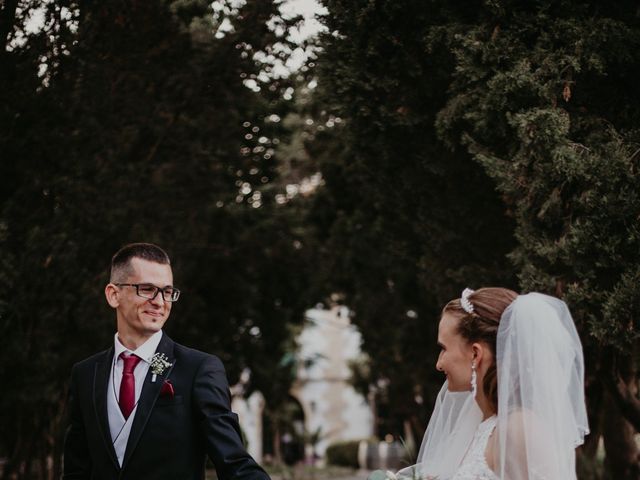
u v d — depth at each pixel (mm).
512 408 2869
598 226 5371
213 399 3539
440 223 7477
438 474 3436
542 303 3027
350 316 13336
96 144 8609
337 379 30984
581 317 5641
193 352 3701
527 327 2924
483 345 3020
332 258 12383
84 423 3633
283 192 13555
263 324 14734
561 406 2918
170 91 9008
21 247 8180
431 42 6172
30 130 7973
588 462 9438
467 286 7398
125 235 9477
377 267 11508
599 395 8203
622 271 5516
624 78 5973
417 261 8953
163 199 10133
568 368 3006
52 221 8406
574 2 5824
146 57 8438
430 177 7332
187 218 10719
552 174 5500
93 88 8195
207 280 13258
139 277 3629
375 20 6469
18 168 8133
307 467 25438
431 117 6949
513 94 5805
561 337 2998
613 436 8344
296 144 12781
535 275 5762
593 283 5668
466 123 6504
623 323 5324
